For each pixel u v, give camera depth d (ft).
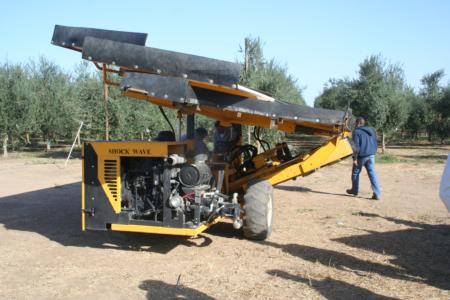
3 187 40.14
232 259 19.02
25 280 16.67
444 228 24.34
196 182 19.04
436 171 50.14
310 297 14.85
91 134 71.05
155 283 16.24
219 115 24.25
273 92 61.21
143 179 19.92
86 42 19.01
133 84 18.42
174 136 25.73
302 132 25.14
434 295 15.06
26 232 23.89
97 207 19.89
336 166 56.13
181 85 18.11
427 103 103.96
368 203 31.86
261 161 26.68
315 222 25.90
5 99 76.33
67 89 90.27
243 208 21.53
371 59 79.10
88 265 18.37
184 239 22.35
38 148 96.43
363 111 77.25
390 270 17.61
